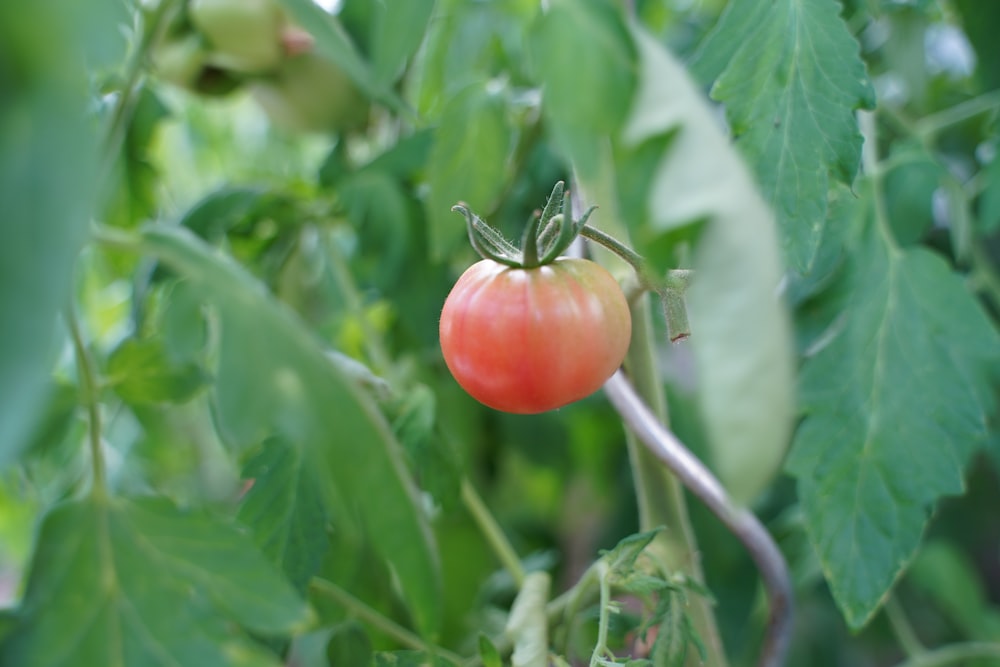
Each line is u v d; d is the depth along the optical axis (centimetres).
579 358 47
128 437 79
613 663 48
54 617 42
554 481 96
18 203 35
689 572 55
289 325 41
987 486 85
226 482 91
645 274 46
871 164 59
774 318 38
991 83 66
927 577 82
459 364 48
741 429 37
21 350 33
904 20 66
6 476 63
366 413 42
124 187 67
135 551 43
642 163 39
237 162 98
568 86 40
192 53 64
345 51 49
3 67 35
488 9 67
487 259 48
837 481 54
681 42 79
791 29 49
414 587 42
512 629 52
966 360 57
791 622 57
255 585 43
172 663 42
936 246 75
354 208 67
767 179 48
